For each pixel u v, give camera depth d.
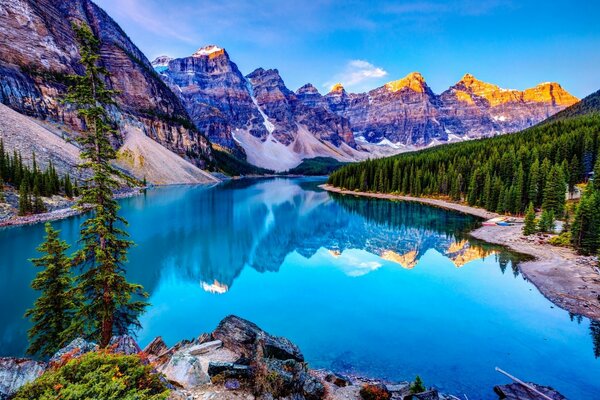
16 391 9.80
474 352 23.19
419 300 32.97
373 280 39.56
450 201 106.75
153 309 31.62
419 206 103.19
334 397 14.38
